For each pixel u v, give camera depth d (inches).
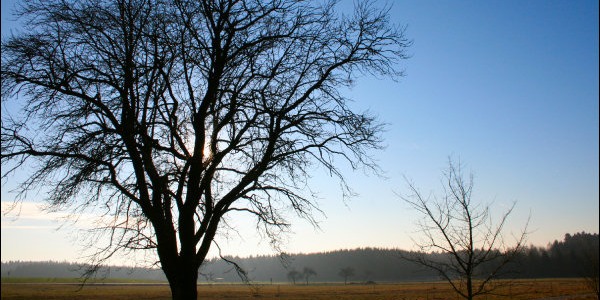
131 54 479.8
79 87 470.6
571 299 1731.1
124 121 472.7
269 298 2578.7
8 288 3481.8
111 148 459.8
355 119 506.0
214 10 487.8
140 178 468.8
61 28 472.1
